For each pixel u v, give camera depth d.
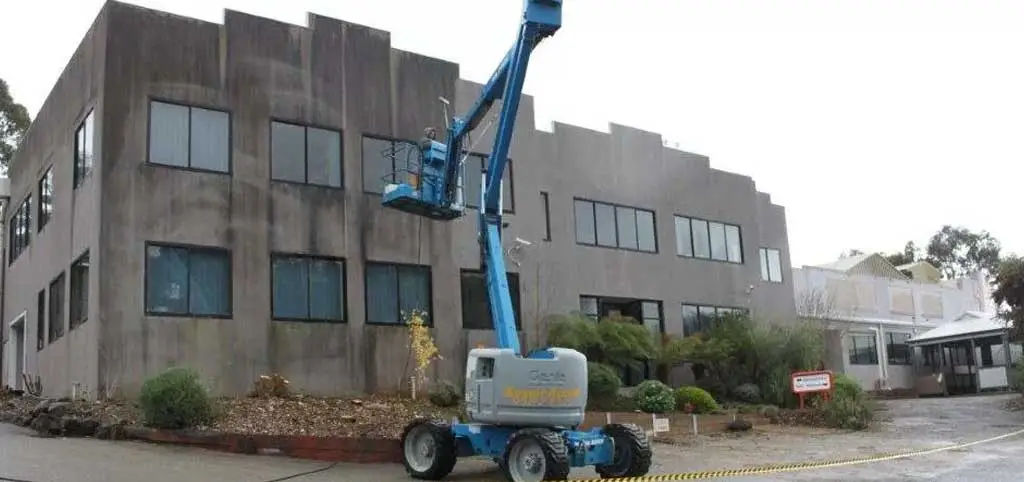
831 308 37.09
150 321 18.52
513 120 14.00
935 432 22.06
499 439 12.59
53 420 16.02
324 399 19.52
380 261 22.05
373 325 21.59
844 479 13.30
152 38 19.61
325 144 21.73
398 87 23.11
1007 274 29.80
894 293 45.19
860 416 23.25
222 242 19.78
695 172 30.70
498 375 12.44
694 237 30.20
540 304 25.06
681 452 17.31
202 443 14.50
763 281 32.59
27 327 25.11
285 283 20.55
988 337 39.88
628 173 28.53
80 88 20.72
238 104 20.52
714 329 28.39
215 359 19.22
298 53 21.61
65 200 21.45
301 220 20.97
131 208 18.72
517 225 24.94
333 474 12.72
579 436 12.45
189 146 19.73
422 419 13.15
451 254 23.34
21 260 26.69
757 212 32.62
